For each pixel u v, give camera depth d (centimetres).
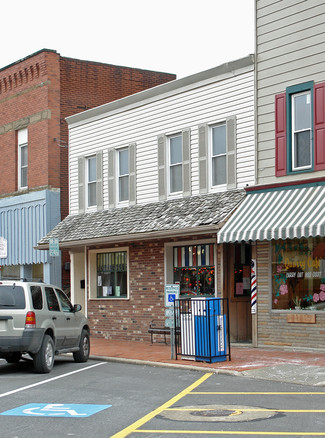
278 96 1742
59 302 1553
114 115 2297
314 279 1627
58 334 1495
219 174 1927
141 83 2933
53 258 2561
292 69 1714
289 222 1545
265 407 979
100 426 872
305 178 1656
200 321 1488
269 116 1766
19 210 2722
